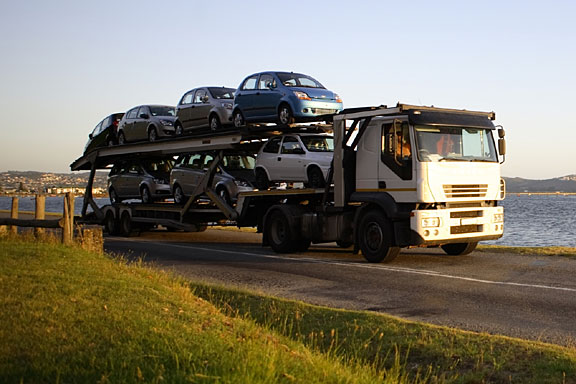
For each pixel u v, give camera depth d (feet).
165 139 71.05
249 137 60.23
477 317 29.35
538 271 42.65
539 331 26.61
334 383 18.20
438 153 45.65
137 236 79.66
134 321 22.36
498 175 48.78
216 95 66.33
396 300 33.68
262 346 20.47
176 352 18.66
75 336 20.12
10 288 26.71
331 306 32.37
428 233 44.93
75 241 45.19
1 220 47.01
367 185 48.78
